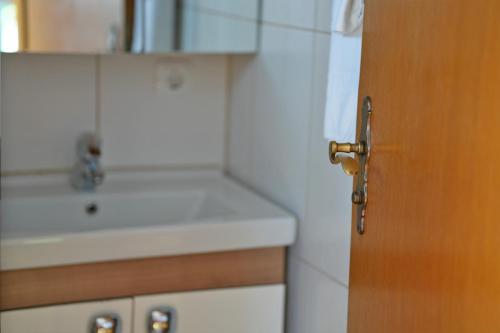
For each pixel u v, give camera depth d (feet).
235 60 6.84
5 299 5.22
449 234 3.53
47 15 6.03
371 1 4.20
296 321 5.95
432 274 3.65
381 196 4.10
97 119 6.66
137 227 5.39
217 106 7.01
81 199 6.29
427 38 3.67
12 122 6.42
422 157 3.72
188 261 5.59
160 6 6.29
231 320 5.78
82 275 5.35
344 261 5.20
